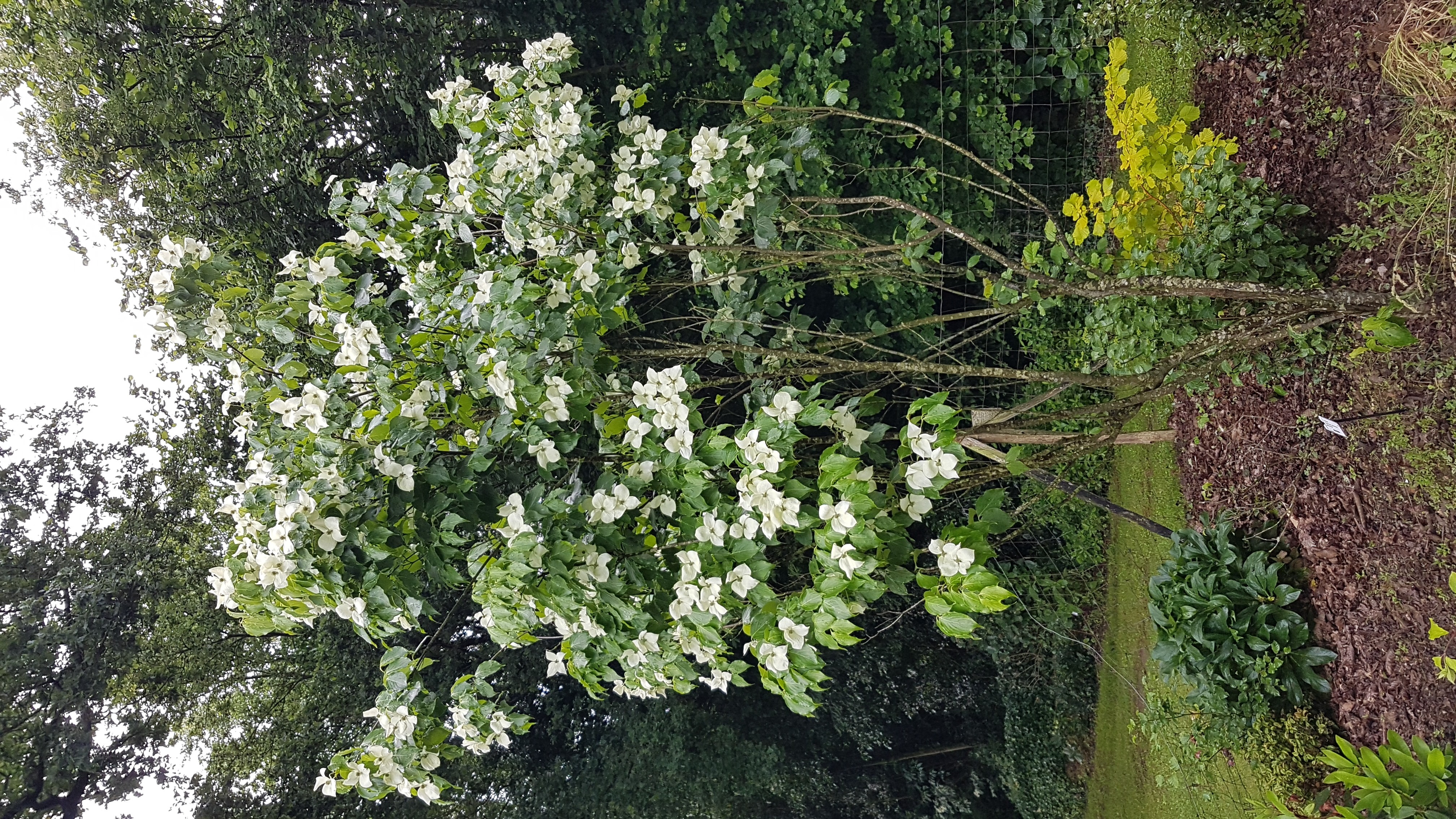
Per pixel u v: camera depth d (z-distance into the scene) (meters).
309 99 5.89
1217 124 4.20
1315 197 3.36
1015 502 6.69
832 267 4.09
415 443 2.33
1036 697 7.04
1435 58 2.54
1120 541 5.95
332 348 2.65
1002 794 7.93
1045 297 3.45
